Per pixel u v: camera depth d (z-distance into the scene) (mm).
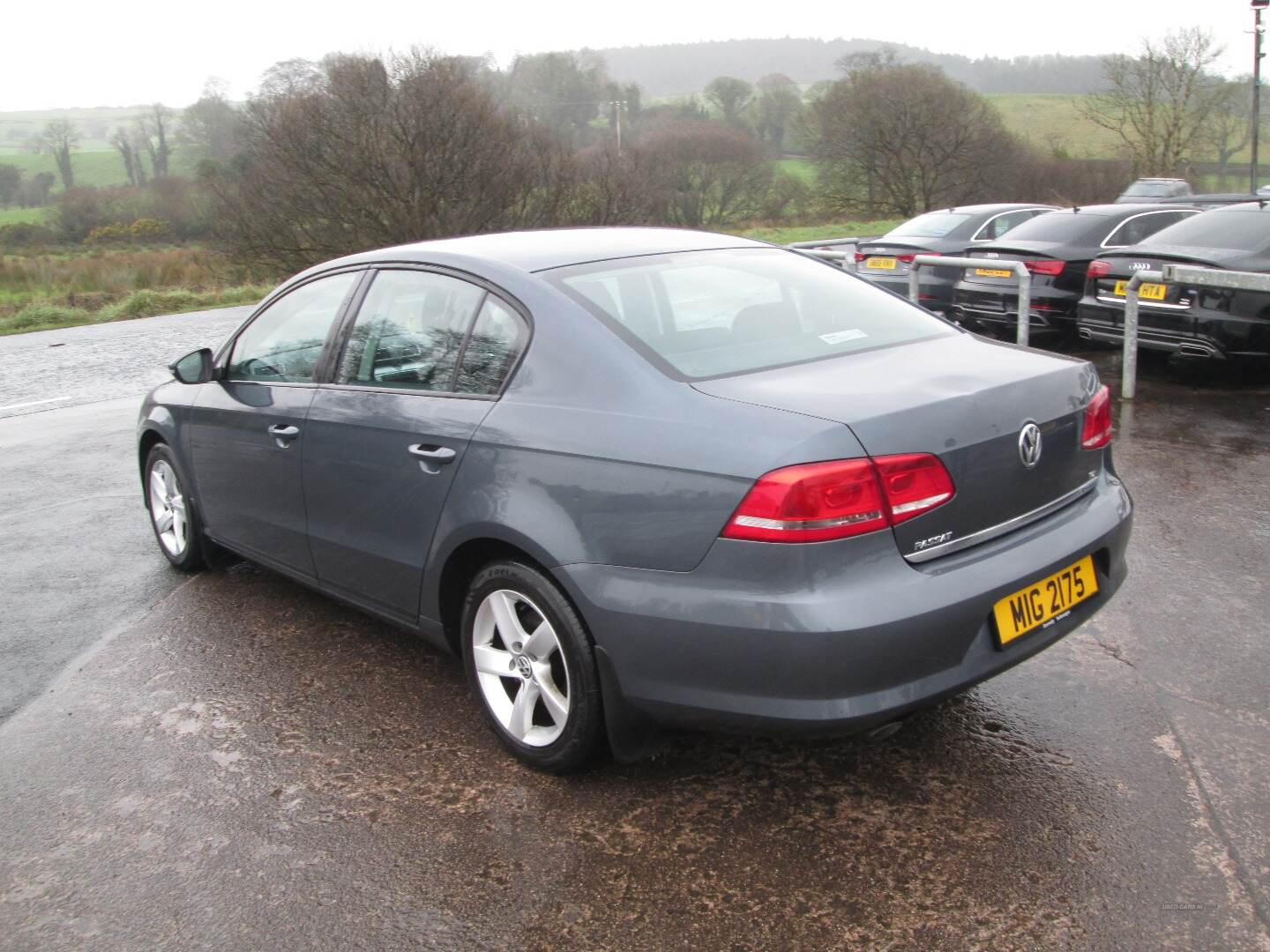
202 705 3715
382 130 23344
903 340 3289
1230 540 4773
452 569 3338
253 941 2516
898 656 2516
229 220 24250
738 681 2590
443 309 3461
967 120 36312
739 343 3092
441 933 2508
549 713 3193
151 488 5168
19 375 12609
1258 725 3221
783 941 2426
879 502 2508
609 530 2770
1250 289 6953
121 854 2875
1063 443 2941
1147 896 2504
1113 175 37344
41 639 4359
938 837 2771
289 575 4230
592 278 3295
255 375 4281
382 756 3322
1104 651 3752
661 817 2924
